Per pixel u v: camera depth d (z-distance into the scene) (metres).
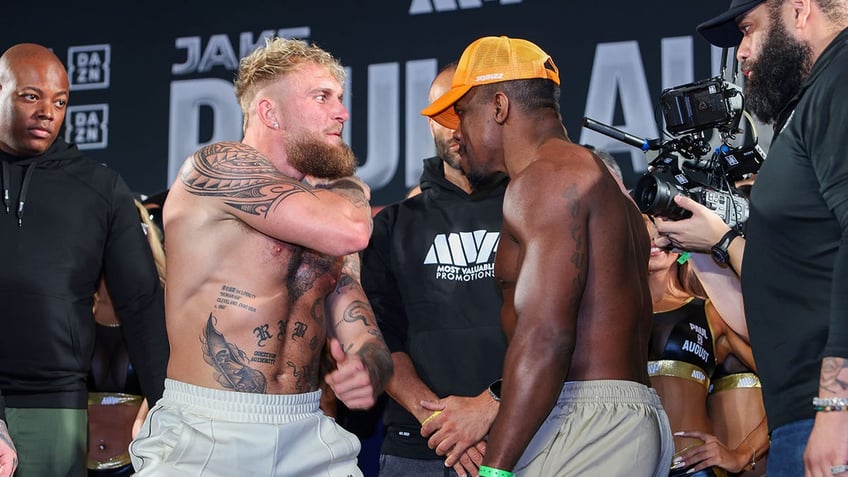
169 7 4.68
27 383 2.64
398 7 4.45
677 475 2.70
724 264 2.34
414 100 4.39
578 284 1.82
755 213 1.89
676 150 2.54
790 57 1.86
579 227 1.84
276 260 2.04
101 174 2.84
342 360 2.06
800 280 1.81
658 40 4.18
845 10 1.83
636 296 1.94
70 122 4.68
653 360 2.79
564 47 4.26
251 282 2.02
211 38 4.62
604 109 4.20
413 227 2.74
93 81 4.70
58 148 2.80
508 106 2.04
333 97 2.19
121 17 4.71
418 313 2.66
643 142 2.56
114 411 3.01
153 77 4.66
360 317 2.25
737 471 2.71
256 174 2.04
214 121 4.59
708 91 2.48
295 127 2.14
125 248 2.82
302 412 2.05
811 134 1.74
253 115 2.18
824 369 1.65
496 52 2.08
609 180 1.94
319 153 2.14
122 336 3.04
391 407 2.67
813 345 1.79
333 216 2.00
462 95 2.09
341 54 4.47
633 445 1.85
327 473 2.08
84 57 4.71
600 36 4.23
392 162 4.38
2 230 2.68
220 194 2.02
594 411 1.86
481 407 2.41
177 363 2.03
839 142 1.67
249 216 2.00
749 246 1.92
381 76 4.43
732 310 2.77
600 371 1.88
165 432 1.98
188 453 1.95
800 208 1.79
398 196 4.36
